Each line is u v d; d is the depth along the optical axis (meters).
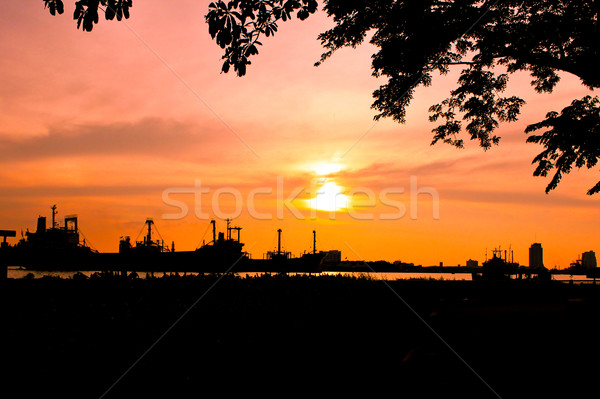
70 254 78.56
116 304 11.85
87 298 12.31
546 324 8.34
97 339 9.55
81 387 7.51
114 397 7.20
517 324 8.44
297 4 9.84
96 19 8.26
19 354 8.59
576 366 7.25
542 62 15.03
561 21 14.20
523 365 7.51
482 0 15.48
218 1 9.41
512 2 15.26
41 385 7.52
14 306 11.34
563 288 17.14
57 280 13.42
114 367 8.38
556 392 6.62
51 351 8.81
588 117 15.21
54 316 10.70
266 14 9.98
